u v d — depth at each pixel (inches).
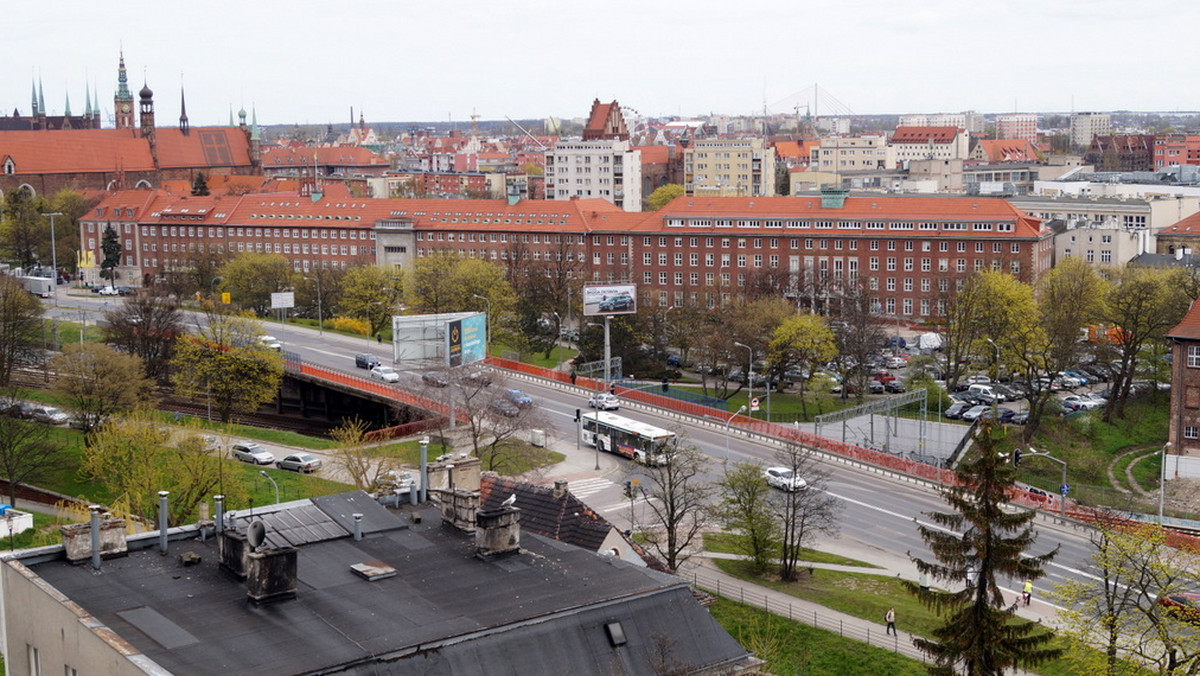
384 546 2522.1
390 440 6299.2
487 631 2097.7
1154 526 3683.6
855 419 6988.2
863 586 4288.9
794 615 3939.5
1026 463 6471.5
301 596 2239.2
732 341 7790.4
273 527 2576.3
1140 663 3174.2
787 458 5659.5
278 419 7736.2
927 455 6186.0
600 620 2203.5
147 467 4709.6
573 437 6427.2
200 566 2389.3
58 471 5442.9
